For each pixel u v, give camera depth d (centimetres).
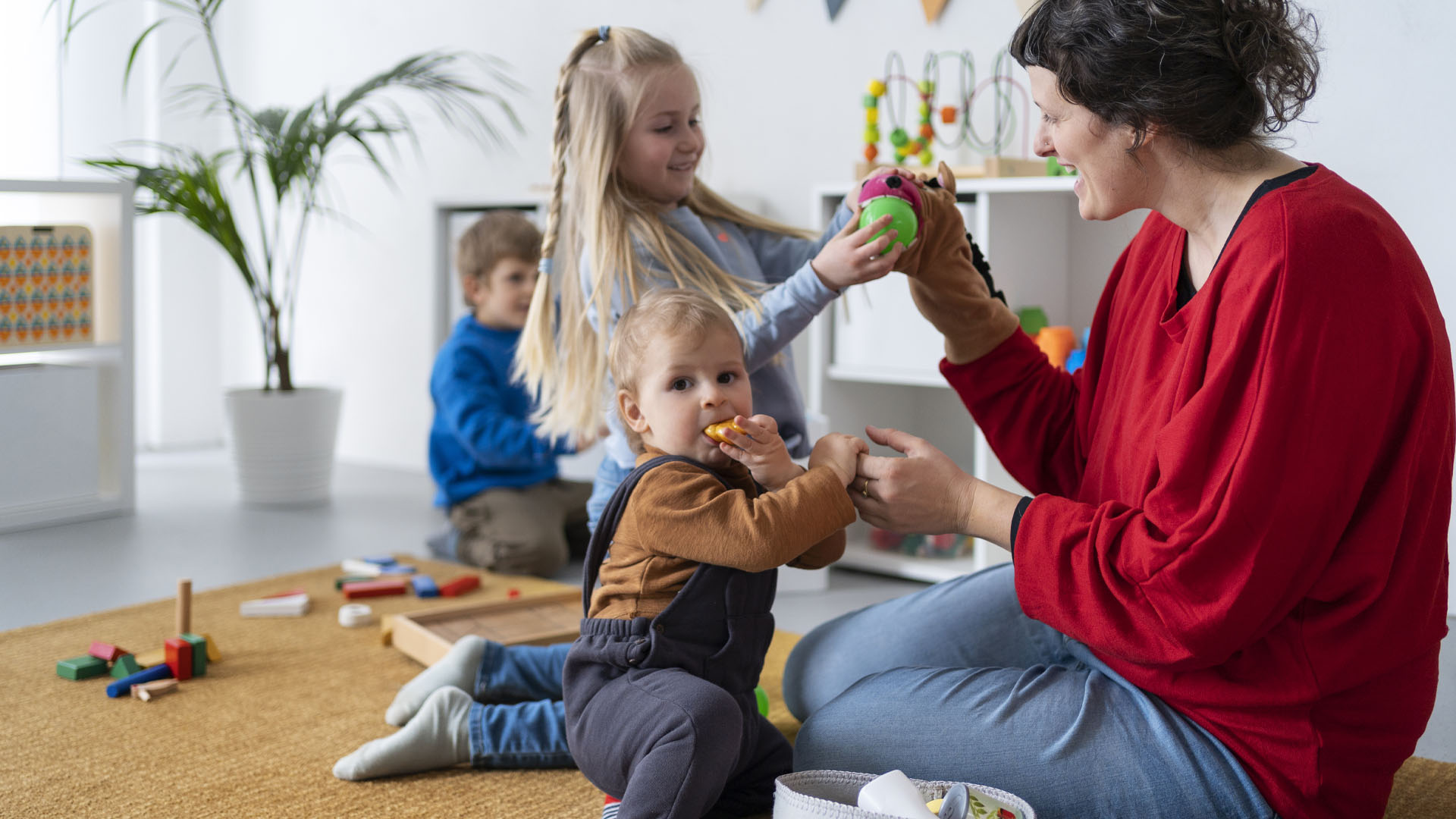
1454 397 99
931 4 261
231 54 410
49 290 289
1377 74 208
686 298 122
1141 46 95
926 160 245
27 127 367
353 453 395
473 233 263
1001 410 135
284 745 149
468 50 352
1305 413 91
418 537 279
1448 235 205
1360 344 91
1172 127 97
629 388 124
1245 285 94
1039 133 108
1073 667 118
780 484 117
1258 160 102
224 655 185
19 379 282
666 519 116
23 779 138
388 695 167
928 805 104
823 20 280
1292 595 95
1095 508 104
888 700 117
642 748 112
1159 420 103
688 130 157
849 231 131
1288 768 100
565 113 161
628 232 151
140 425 413
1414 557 97
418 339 373
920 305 135
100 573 244
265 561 255
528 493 251
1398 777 139
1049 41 99
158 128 399
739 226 173
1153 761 104
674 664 117
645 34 157
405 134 371
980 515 109
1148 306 111
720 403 119
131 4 391
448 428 261
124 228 298
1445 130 203
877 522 116
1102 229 247
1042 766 107
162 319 409
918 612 136
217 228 309
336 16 382
